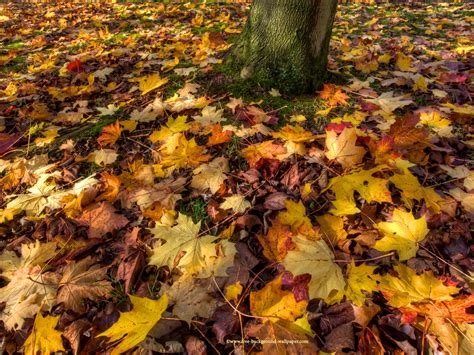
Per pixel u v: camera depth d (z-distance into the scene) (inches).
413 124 38.1
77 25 113.1
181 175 41.6
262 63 52.5
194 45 76.5
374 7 125.6
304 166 40.7
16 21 121.6
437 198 34.4
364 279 28.5
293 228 33.1
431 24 95.0
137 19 114.0
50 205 39.1
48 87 64.3
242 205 36.4
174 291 29.8
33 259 33.3
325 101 51.0
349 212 33.7
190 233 33.4
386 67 64.2
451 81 55.4
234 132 45.9
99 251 34.6
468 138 44.2
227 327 27.5
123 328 25.6
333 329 27.1
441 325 25.8
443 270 30.2
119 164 44.4
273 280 28.6
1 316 29.8
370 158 40.5
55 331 27.3
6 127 53.4
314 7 48.1
